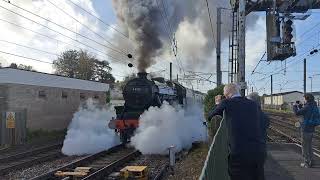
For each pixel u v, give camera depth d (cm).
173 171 1435
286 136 2358
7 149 2231
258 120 666
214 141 607
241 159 646
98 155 1866
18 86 2834
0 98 2752
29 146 2391
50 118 3216
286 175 1077
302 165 1210
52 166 1667
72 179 1350
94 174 1330
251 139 647
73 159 1872
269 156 1445
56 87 3316
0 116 2422
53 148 2294
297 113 1198
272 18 1836
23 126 2589
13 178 1409
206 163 449
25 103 2902
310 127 1188
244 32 1845
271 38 1825
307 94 1186
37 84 3056
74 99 3606
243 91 1831
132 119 2192
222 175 695
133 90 2316
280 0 1814
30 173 1505
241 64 1845
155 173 1465
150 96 2303
